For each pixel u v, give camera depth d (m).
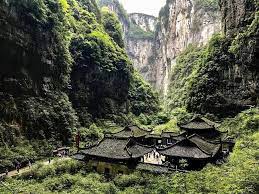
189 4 171.25
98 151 38.69
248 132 48.66
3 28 50.44
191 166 36.09
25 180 37.31
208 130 50.56
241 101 67.69
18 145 48.38
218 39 81.12
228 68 73.12
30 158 46.88
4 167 41.81
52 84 63.59
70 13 91.94
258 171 28.39
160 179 32.81
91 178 35.69
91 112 81.94
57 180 35.16
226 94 71.69
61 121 59.97
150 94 111.88
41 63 59.56
